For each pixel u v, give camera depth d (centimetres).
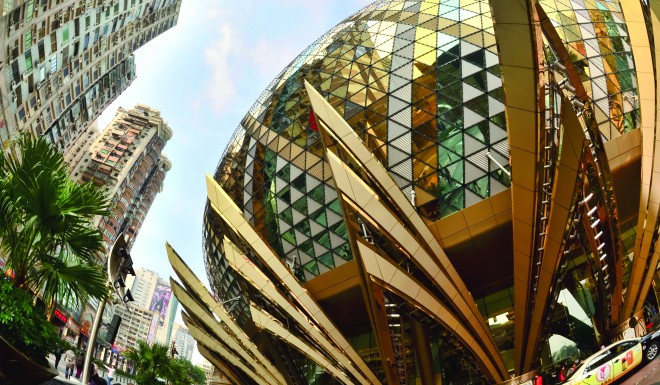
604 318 2191
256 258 3158
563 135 1775
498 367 2266
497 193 2212
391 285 2203
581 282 2325
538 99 1697
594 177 1862
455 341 2345
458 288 2266
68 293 912
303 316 2828
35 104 4853
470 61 2573
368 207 2217
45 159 870
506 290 2489
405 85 2698
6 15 3716
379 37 3092
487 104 2408
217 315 3459
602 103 2394
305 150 2969
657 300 2345
